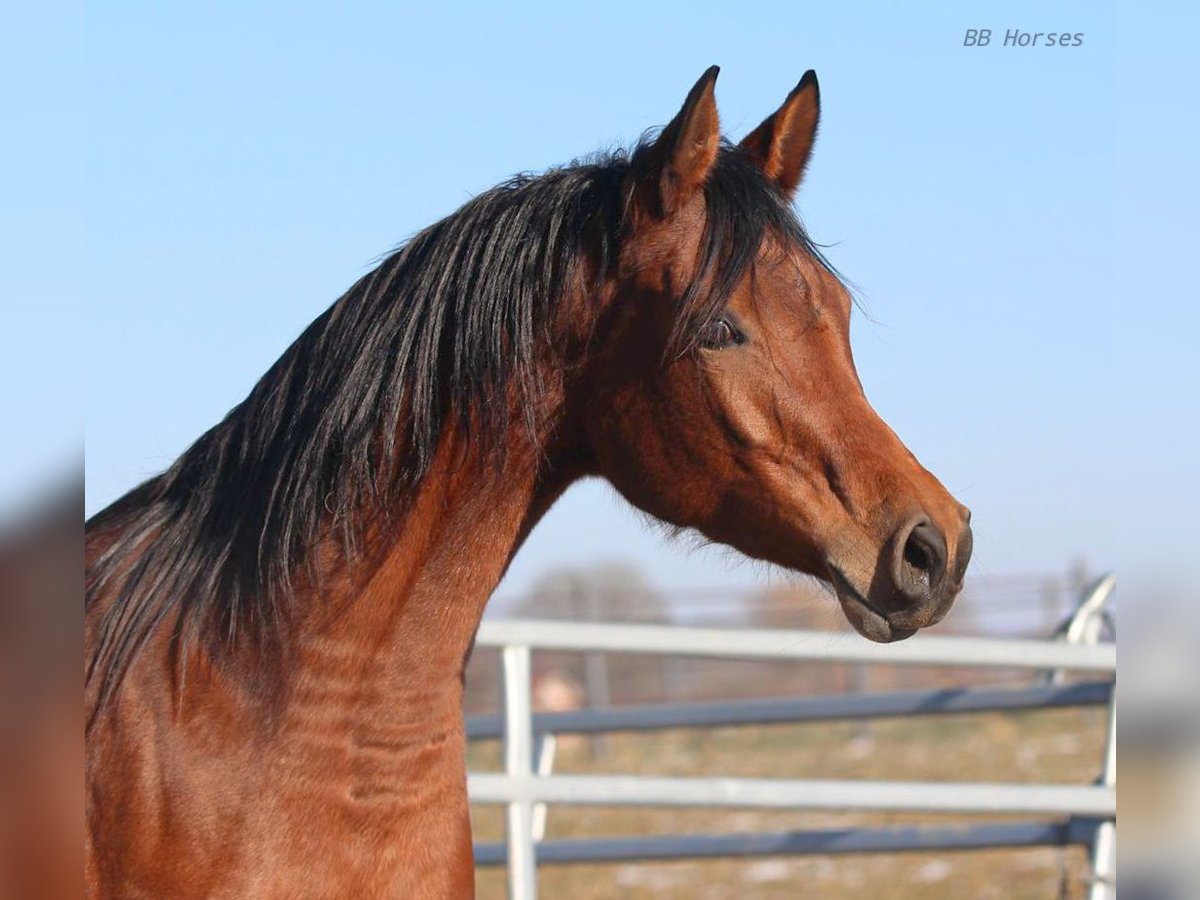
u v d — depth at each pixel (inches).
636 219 153.2
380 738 145.6
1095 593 303.7
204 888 138.9
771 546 152.9
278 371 158.6
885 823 589.0
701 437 151.0
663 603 864.3
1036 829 317.7
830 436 148.3
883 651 284.5
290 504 148.3
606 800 284.0
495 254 153.3
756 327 149.5
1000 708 312.8
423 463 149.2
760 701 326.3
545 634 282.4
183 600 150.5
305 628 145.9
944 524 145.4
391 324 152.4
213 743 143.0
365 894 143.0
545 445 157.1
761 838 324.5
